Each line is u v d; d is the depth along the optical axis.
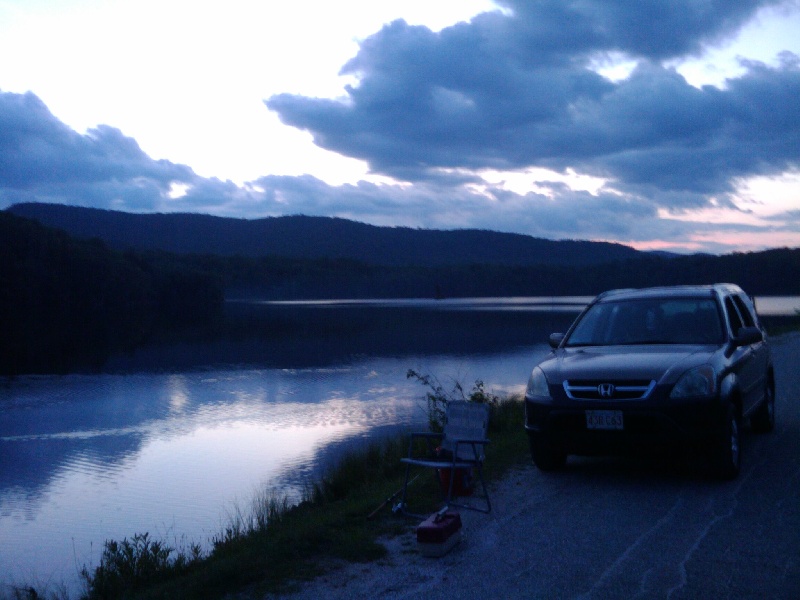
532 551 4.98
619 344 7.55
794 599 4.04
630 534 5.25
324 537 5.43
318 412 19.25
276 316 78.19
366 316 76.38
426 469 8.48
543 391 6.82
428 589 4.39
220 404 21.25
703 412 6.25
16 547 9.70
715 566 4.56
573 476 7.12
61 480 13.26
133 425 18.48
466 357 31.80
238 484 12.56
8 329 52.28
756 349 8.38
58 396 23.42
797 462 7.29
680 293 8.02
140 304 86.38
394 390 22.59
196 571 5.50
